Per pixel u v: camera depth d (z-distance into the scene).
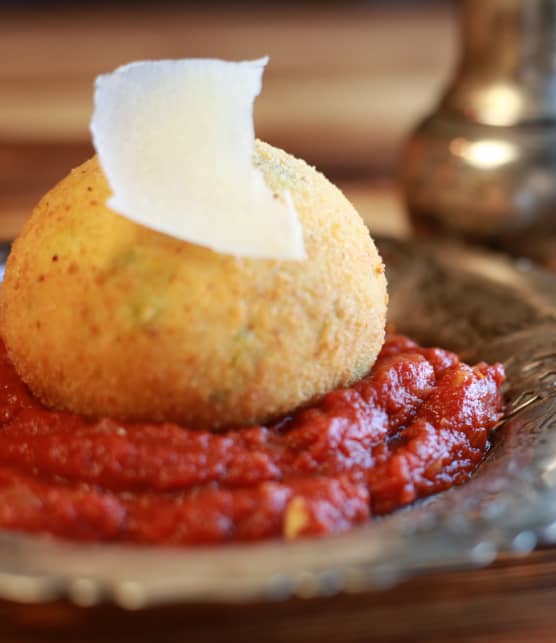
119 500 0.23
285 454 0.24
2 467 0.24
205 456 0.23
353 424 0.24
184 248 0.24
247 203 0.23
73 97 0.58
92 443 0.23
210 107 0.23
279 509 0.23
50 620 0.22
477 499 0.23
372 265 0.26
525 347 0.28
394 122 0.56
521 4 0.37
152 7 0.84
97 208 0.24
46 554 0.21
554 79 0.37
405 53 0.72
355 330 0.25
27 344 0.25
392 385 0.25
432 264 0.32
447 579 0.23
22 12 0.82
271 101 0.59
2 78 0.62
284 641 0.22
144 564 0.20
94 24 0.78
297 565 0.20
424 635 0.22
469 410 0.26
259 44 0.73
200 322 0.23
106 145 0.23
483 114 0.38
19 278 0.25
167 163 0.23
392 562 0.21
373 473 0.24
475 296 0.31
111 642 0.22
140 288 0.23
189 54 0.68
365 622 0.22
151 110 0.23
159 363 0.24
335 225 0.25
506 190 0.37
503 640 0.22
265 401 0.24
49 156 0.48
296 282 0.24
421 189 0.38
